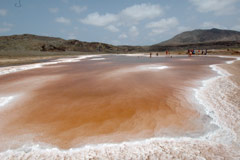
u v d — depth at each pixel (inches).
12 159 129.6
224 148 135.2
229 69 512.4
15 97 284.7
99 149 138.9
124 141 149.4
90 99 263.3
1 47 2219.5
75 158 128.6
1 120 196.5
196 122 179.2
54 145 146.6
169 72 499.8
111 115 202.7
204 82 351.3
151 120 187.0
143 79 403.2
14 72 581.9
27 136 161.6
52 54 1969.7
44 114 210.4
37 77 474.6
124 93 289.4
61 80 424.8
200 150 133.3
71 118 197.6
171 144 142.8
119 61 1005.8
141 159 124.4
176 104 229.9
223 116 188.2
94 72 548.1
